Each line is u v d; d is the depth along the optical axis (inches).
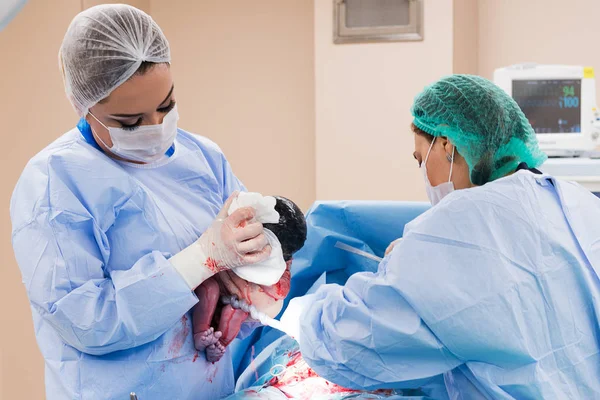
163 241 52.1
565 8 132.0
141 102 48.3
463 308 45.6
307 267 74.1
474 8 138.3
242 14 149.7
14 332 122.6
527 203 48.4
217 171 60.5
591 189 93.7
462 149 53.1
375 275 51.6
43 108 122.2
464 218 47.4
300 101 148.8
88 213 48.4
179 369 53.0
